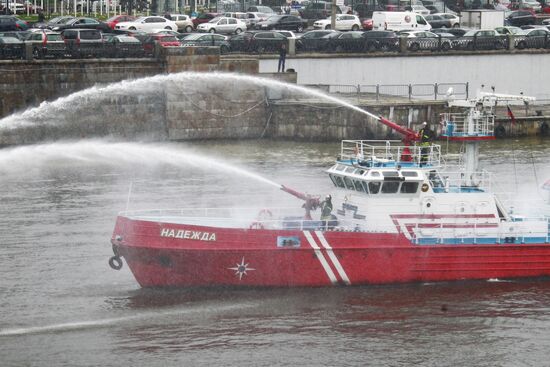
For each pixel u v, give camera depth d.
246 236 93.62
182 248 93.06
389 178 95.25
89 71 181.75
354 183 97.12
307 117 183.50
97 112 180.50
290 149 175.38
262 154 170.38
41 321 89.94
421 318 90.44
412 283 96.69
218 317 90.19
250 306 92.25
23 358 82.69
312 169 155.75
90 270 103.56
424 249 95.88
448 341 86.12
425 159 98.56
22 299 95.06
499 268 97.69
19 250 110.56
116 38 195.12
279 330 87.81
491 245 97.00
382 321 89.75
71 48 181.75
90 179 149.50
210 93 184.38
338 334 87.06
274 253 93.88
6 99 177.50
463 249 96.56
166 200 134.25
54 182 147.50
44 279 100.88
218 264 93.62
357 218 96.94
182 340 85.81
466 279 97.31
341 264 95.00
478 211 97.50
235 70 189.00
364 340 86.12
